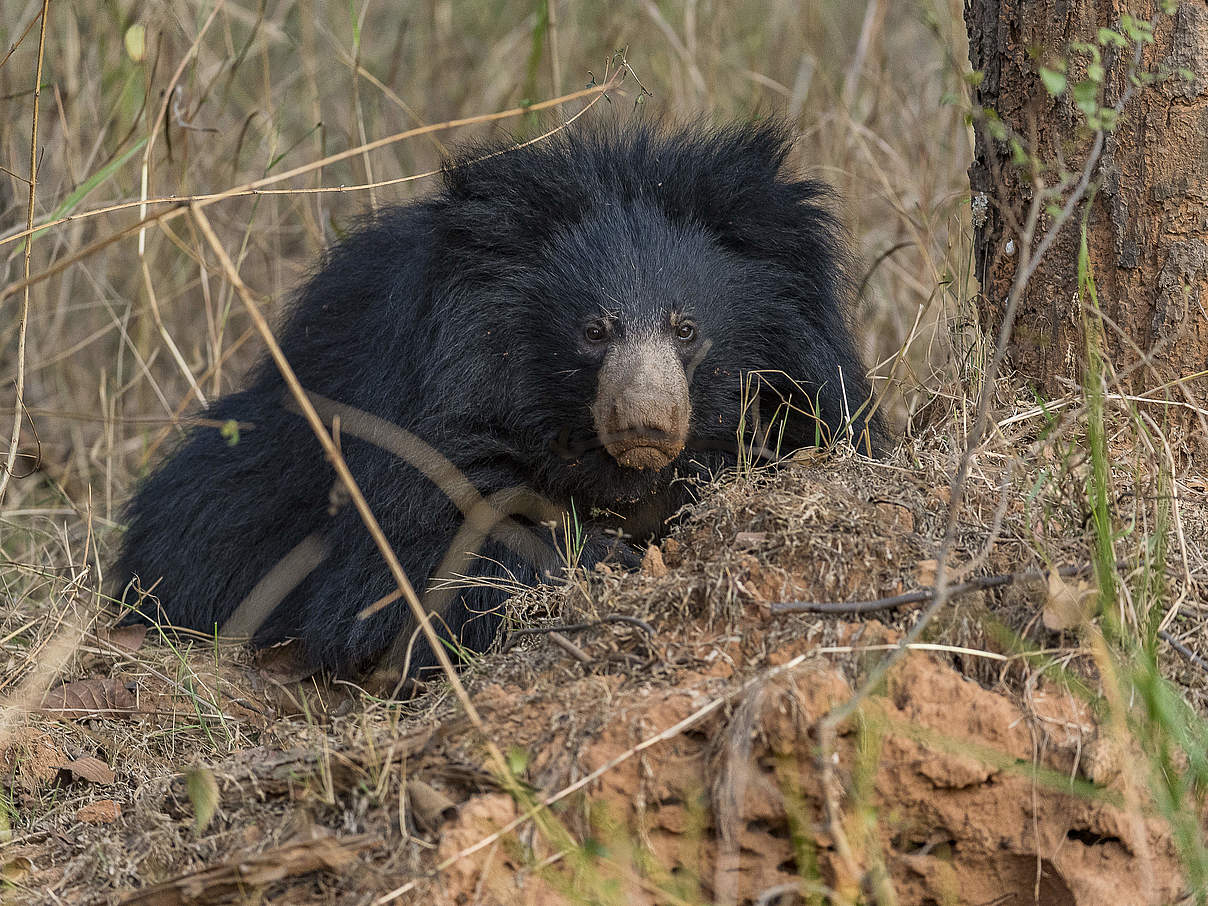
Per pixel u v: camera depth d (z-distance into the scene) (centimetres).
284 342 893
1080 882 500
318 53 1471
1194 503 652
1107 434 687
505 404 786
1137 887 502
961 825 506
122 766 686
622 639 566
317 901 493
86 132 1238
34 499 1152
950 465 667
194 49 957
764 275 808
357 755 531
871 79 1253
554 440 793
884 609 548
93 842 569
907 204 1195
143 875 533
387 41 1530
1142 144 706
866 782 495
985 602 561
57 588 928
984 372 765
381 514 766
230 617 886
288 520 857
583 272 768
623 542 824
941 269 1056
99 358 1255
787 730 498
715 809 499
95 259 1238
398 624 768
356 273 873
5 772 674
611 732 510
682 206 798
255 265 1274
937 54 1398
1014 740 507
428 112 1409
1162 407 711
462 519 776
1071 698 521
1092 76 593
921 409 831
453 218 776
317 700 793
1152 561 566
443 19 1415
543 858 492
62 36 1260
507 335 781
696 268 777
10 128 1173
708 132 874
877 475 654
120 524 1035
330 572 807
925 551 577
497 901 488
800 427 821
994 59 765
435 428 768
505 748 521
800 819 493
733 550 576
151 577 932
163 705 756
